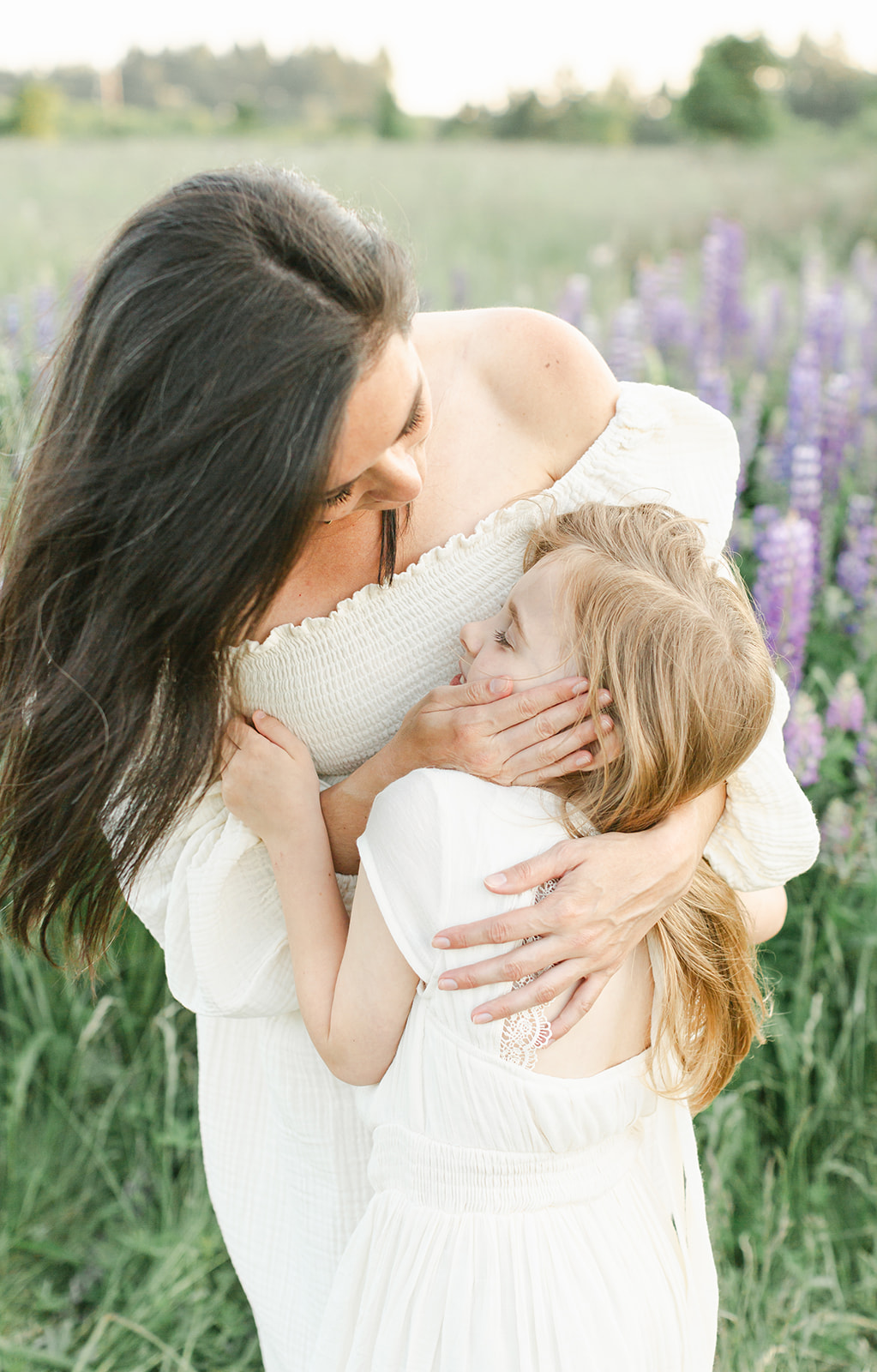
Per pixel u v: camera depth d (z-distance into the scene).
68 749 1.17
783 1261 2.09
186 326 0.97
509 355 1.41
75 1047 2.42
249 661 1.38
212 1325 2.12
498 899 1.17
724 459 1.50
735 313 4.68
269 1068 1.48
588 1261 1.18
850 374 3.71
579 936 1.16
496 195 10.41
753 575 2.90
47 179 10.30
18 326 3.24
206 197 1.00
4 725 1.21
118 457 1.01
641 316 4.53
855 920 2.28
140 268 0.99
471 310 1.48
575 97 22.31
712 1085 1.43
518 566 1.39
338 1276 1.26
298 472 0.97
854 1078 2.26
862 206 9.58
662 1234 1.31
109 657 1.10
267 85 27.59
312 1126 1.45
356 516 1.34
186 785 1.19
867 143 14.34
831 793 2.55
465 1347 1.14
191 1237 2.13
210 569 1.02
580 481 1.40
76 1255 2.22
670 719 1.19
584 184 11.28
